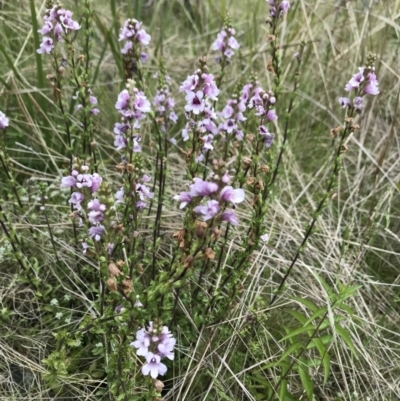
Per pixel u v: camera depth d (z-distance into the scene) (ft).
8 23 2.16
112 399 1.31
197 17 2.86
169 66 2.53
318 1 2.27
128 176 1.22
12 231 1.42
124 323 1.14
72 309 1.48
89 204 0.99
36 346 1.46
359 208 1.94
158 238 1.44
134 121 1.22
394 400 1.46
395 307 1.72
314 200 2.05
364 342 1.55
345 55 2.34
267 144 1.33
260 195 1.33
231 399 1.30
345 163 2.22
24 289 1.56
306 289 1.60
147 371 0.98
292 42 2.42
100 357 1.38
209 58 2.56
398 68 2.16
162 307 1.15
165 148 1.55
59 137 1.92
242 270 1.33
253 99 1.38
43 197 1.50
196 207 0.93
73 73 1.43
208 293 1.48
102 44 2.48
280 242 1.80
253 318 1.42
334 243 1.79
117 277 1.00
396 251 1.90
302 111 2.36
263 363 1.46
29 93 2.01
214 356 1.42
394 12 2.08
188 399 1.37
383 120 2.30
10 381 1.37
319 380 1.45
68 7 2.38
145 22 2.84
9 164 1.54
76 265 1.61
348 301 1.64
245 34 2.69
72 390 1.37
